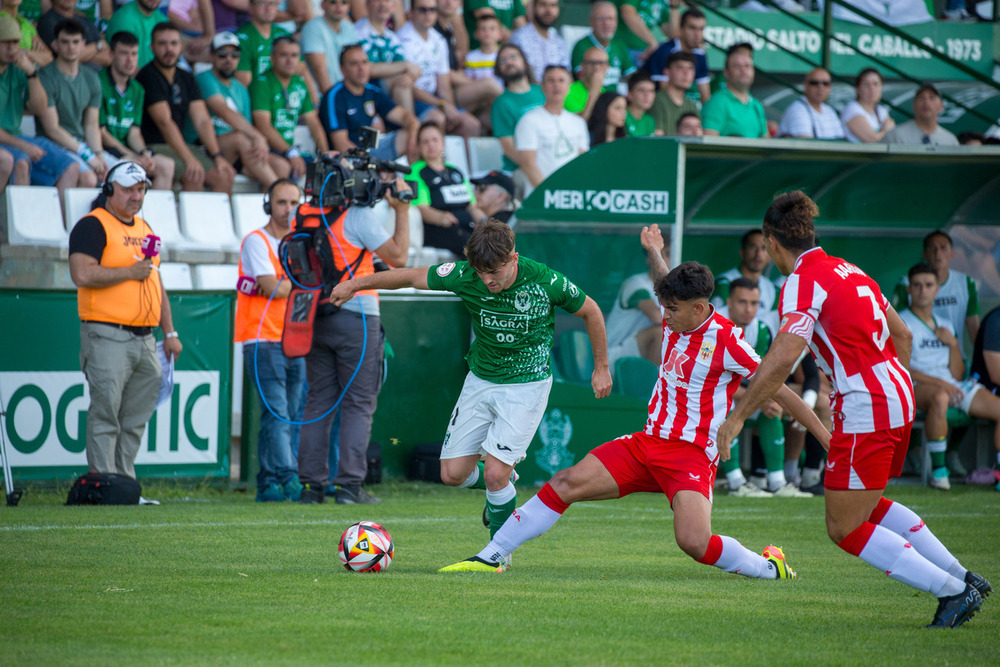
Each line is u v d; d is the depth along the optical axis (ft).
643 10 165.68
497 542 57.31
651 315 108.68
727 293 119.85
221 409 100.37
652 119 148.66
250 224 123.34
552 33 156.76
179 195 119.75
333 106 131.75
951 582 45.24
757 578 57.11
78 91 115.55
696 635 42.27
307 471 90.58
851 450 46.24
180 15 136.15
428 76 144.97
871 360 46.14
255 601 47.29
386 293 111.75
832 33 186.39
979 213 132.36
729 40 181.27
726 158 114.52
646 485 56.39
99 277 85.61
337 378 90.58
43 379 93.45
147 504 87.66
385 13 142.31
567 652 38.78
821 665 37.76
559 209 108.47
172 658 36.70
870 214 130.41
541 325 59.21
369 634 41.01
